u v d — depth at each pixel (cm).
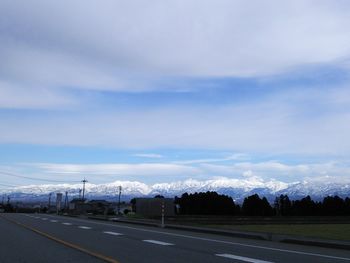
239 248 1739
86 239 2039
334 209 10781
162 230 2823
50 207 14300
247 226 4412
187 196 10475
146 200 5219
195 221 5022
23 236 2192
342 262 1365
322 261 1384
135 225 3431
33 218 4578
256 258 1436
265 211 10475
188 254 1527
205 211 10206
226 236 2403
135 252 1570
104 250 1617
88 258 1414
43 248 1675
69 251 1586
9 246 1745
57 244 1816
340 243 1817
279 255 1527
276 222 5703
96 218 4909
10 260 1373
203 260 1380
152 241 1984
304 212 10781
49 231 2530
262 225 4847
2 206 14825
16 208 13912
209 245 1841
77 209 12169
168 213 5228
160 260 1375
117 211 10700
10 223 3416
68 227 2917
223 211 10356
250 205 10506
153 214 5184
